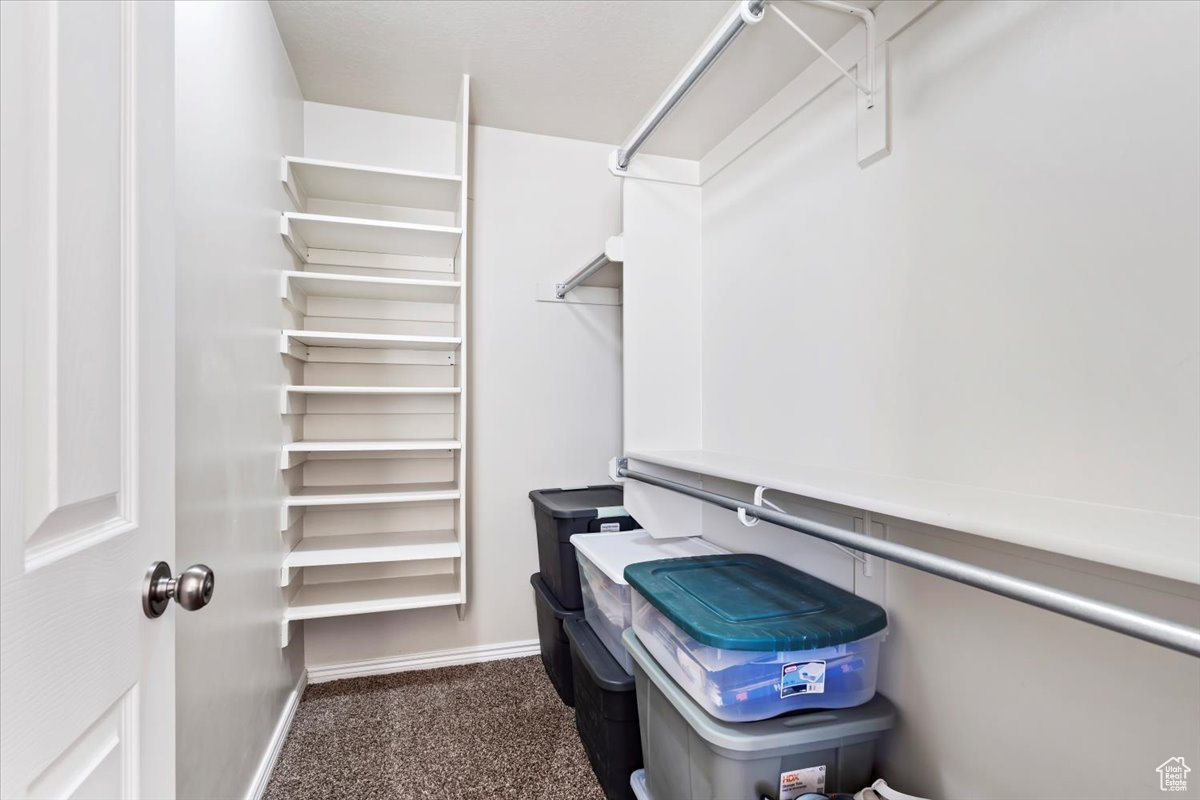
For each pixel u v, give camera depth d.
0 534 0.43
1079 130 0.86
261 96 1.49
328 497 1.84
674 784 1.14
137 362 0.64
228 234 1.23
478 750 1.68
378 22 1.64
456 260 2.12
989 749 0.95
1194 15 0.73
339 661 2.16
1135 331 0.79
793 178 1.53
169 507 0.72
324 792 1.50
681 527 1.89
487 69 1.89
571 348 2.43
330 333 1.80
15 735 0.44
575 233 2.43
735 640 0.97
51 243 0.49
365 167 1.85
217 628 1.16
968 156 1.04
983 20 1.02
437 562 2.28
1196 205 0.72
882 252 1.24
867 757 1.05
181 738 0.98
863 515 1.20
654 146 1.90
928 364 1.12
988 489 0.99
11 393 0.44
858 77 1.31
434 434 2.24
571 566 1.93
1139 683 0.76
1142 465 0.78
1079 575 0.82
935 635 1.05
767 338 1.63
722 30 1.09
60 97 0.51
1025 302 0.94
